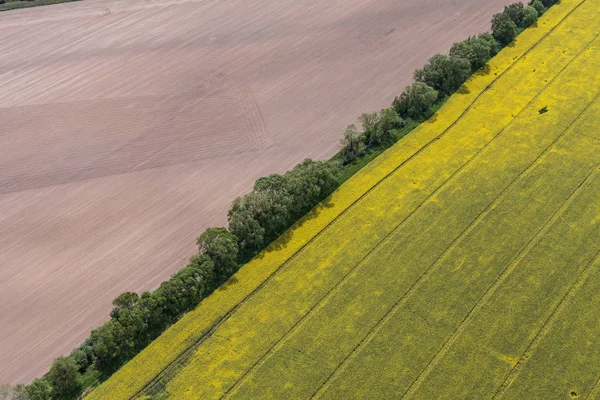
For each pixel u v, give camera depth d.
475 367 70.88
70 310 81.19
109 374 73.69
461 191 94.00
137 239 90.38
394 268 83.19
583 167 97.00
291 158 102.62
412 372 70.81
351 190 95.56
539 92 112.88
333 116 110.69
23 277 85.94
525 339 73.50
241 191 97.06
